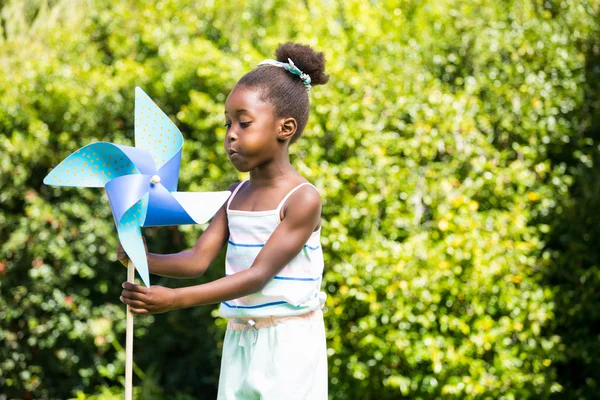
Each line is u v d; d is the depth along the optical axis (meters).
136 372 5.35
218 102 5.17
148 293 2.14
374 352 4.35
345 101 4.79
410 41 5.28
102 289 5.38
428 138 4.69
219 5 5.75
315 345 2.46
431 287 4.26
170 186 2.36
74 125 5.49
